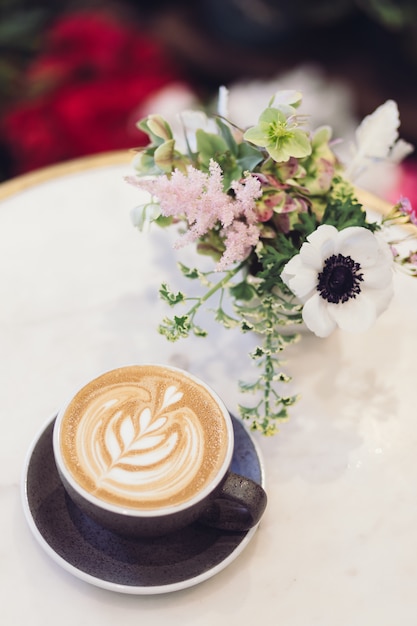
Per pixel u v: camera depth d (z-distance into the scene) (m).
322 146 0.52
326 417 0.52
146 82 0.93
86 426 0.43
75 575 0.42
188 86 1.07
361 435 0.52
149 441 0.43
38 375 0.54
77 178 0.69
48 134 0.89
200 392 0.45
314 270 0.46
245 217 0.49
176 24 1.14
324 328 0.46
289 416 0.52
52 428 0.47
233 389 0.53
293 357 0.56
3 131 0.94
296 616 0.44
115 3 1.18
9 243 0.63
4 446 0.50
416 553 0.46
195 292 0.60
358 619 0.44
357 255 0.46
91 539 0.44
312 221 0.49
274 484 0.49
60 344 0.56
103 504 0.40
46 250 0.62
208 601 0.44
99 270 0.61
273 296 0.49
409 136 1.06
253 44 1.10
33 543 0.46
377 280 0.46
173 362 0.55
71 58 0.94
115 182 0.69
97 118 0.90
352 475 0.50
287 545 0.46
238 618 0.43
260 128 0.46
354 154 0.54
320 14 1.06
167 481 0.41
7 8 1.00
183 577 0.42
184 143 0.51
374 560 0.46
